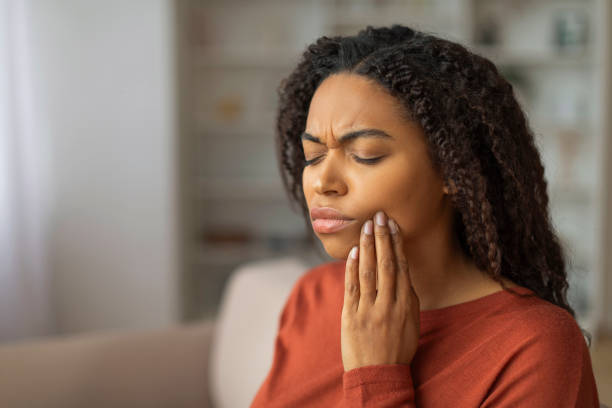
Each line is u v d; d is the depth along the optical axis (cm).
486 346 56
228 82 303
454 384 56
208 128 292
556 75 289
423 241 59
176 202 259
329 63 62
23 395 122
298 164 75
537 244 61
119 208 260
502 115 56
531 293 59
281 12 301
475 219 55
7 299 238
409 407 54
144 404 130
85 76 254
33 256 248
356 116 53
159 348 136
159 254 262
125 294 264
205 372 137
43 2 249
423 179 54
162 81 254
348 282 58
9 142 234
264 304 123
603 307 263
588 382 53
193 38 290
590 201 296
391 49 55
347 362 57
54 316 263
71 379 126
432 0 289
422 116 52
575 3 287
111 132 257
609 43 258
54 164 257
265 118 294
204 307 313
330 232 57
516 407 52
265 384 78
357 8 287
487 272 59
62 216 260
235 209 316
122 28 252
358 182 54
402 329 56
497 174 59
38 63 252
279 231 315
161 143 256
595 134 271
